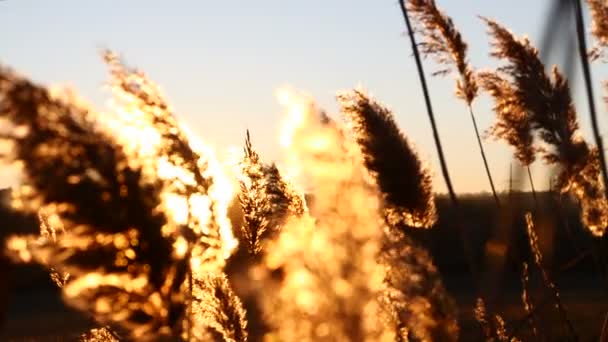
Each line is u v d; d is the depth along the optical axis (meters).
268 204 4.23
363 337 1.82
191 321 2.22
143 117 2.68
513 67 4.27
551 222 3.65
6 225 1.78
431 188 3.50
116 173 1.97
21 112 1.83
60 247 1.87
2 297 1.71
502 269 3.17
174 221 2.14
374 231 1.89
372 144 3.46
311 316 1.82
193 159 2.79
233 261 2.98
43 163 1.86
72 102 1.93
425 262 2.62
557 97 4.18
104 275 2.02
